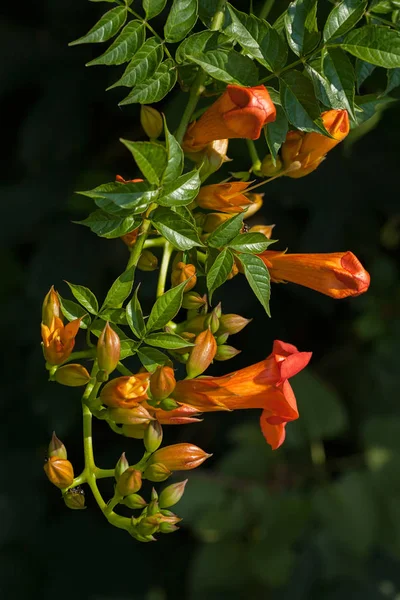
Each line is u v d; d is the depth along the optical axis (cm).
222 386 246
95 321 238
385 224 562
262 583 630
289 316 614
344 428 652
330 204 530
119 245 549
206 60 229
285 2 335
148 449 236
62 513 679
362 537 608
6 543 662
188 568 684
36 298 543
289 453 648
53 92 548
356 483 620
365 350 664
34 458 655
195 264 260
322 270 262
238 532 643
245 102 225
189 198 216
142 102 229
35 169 557
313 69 232
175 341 234
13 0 559
